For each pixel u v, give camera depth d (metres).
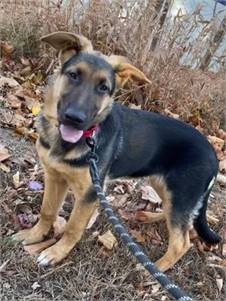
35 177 0.93
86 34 1.28
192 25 1.29
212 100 1.42
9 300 0.72
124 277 0.79
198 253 0.91
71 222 0.77
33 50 1.32
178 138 0.84
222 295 0.84
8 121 1.05
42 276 0.76
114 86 0.73
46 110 0.73
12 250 0.77
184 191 0.83
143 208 0.96
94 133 0.72
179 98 1.32
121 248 0.83
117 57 0.74
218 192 1.11
